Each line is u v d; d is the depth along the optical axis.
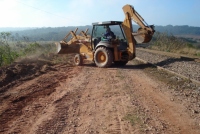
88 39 14.52
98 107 6.50
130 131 5.00
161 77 10.37
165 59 16.16
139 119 5.62
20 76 10.59
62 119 5.66
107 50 13.23
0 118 5.70
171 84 9.02
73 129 5.12
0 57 13.67
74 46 15.14
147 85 8.96
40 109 6.32
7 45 14.79
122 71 12.09
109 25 13.48
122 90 8.22
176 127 5.20
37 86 8.79
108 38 13.19
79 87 8.69
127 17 13.40
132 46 13.45
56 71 12.25
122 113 6.02
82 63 14.59
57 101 6.98
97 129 5.12
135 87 8.66
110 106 6.55
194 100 6.99
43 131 5.00
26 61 14.37
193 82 8.99
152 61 15.94
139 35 13.02
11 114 5.96
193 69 11.76
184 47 25.78
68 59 18.42
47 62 15.11
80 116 5.86
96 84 9.17
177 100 7.04
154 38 32.97
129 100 7.06
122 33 13.66
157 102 6.88
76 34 16.30
